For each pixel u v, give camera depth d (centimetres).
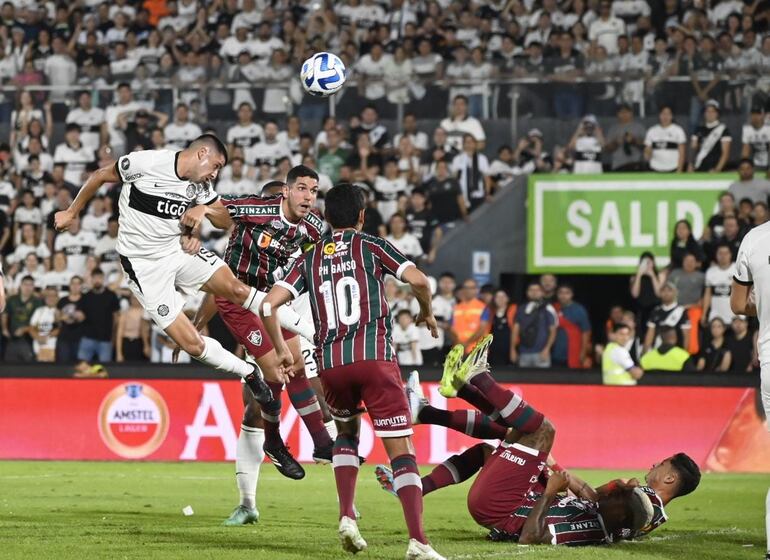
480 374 1410
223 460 2909
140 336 3209
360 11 3919
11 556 1322
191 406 2933
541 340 3041
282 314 1711
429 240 3306
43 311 3262
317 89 1980
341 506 1273
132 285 1694
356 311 1259
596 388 2859
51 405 2980
